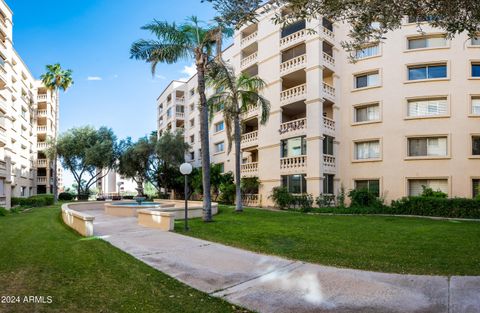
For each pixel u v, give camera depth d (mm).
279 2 5730
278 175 26469
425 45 23469
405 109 23203
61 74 44969
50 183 52906
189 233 12555
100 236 11898
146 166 45188
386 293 5629
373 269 7129
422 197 19047
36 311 4707
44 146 51344
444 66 22891
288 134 25672
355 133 24781
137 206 21578
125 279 6430
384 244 9602
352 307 5086
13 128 37531
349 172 24797
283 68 26922
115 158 47188
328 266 7469
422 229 12406
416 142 23094
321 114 23641
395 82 23625
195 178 33625
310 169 23656
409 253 8406
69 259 7938
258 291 5902
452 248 8852
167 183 43531
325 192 23766
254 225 14086
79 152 45750
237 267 7500
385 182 23344
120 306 5012
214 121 39000
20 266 7180
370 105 24609
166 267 7477
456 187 21672
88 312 4746
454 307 4961
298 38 25656
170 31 16859
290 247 9508
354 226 13531
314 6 5715
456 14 5531
